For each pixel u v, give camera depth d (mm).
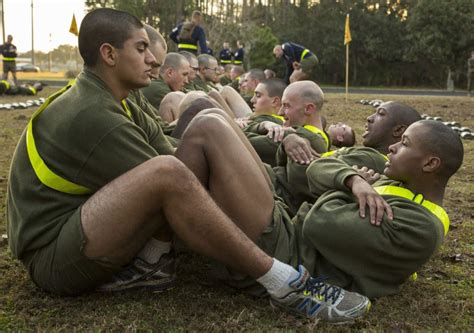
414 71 38062
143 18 35094
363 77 38750
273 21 41969
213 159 2361
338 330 2234
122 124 2268
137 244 2291
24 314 2309
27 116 10266
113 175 2256
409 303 2490
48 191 2311
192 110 3441
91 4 33500
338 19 38188
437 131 2410
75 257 2240
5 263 2914
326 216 2383
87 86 2330
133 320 2246
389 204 2418
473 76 18812
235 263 2242
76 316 2293
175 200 2148
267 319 2297
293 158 3029
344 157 2967
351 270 2393
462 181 5500
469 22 32844
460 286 2771
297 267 2424
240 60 21953
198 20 10164
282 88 4469
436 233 2365
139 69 2387
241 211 2367
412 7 36375
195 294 2525
